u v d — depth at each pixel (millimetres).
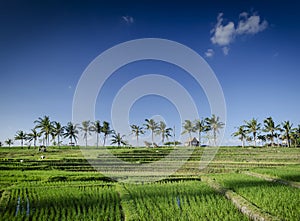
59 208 17703
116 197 21047
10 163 45875
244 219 14938
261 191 21000
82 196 21312
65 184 27859
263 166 45812
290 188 22500
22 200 20516
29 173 34562
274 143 97375
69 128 81688
